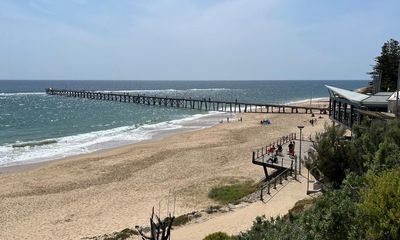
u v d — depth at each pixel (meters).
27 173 34.69
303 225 10.33
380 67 78.00
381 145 13.54
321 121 66.75
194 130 61.25
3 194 28.78
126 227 22.28
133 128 64.50
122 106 106.25
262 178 30.95
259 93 191.12
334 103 39.47
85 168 36.16
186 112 91.19
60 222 23.44
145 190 29.48
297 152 33.56
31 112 90.44
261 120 69.12
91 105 109.38
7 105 109.38
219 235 14.84
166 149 43.78
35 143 49.56
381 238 8.24
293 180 26.86
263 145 45.16
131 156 40.69
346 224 8.85
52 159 40.97
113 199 27.55
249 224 19.47
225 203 25.50
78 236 21.25
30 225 23.05
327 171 17.67
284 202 22.39
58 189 30.09
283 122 66.62
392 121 19.16
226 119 74.38
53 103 116.62
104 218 23.95
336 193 10.51
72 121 73.81
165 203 26.31
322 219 9.55
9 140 52.72
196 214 22.66
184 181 31.42
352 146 17.20
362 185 10.99
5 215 24.66
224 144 46.72
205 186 29.77
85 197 28.11
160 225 9.42
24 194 28.91
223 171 34.09
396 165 11.99
